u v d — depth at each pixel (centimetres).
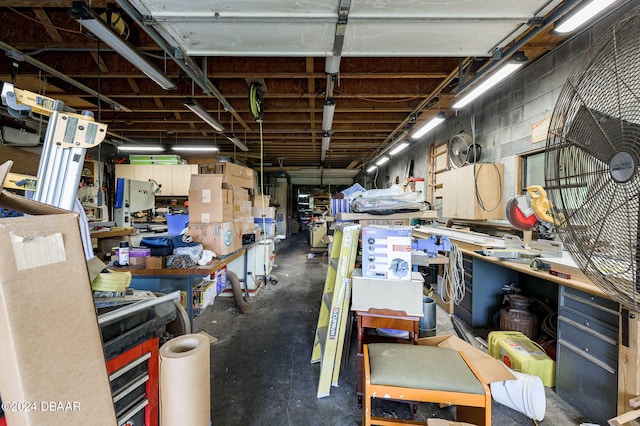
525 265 217
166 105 430
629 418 130
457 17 170
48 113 90
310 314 331
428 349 150
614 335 154
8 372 58
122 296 125
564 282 177
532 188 169
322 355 197
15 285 58
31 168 202
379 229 183
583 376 171
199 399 111
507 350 212
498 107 362
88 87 360
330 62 247
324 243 728
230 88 368
